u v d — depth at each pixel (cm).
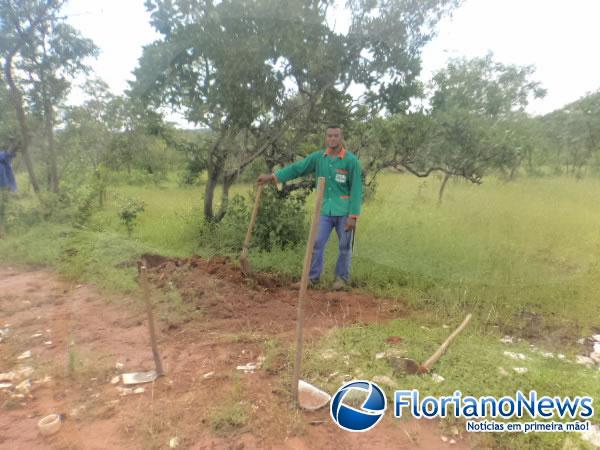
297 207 471
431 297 375
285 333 304
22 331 262
